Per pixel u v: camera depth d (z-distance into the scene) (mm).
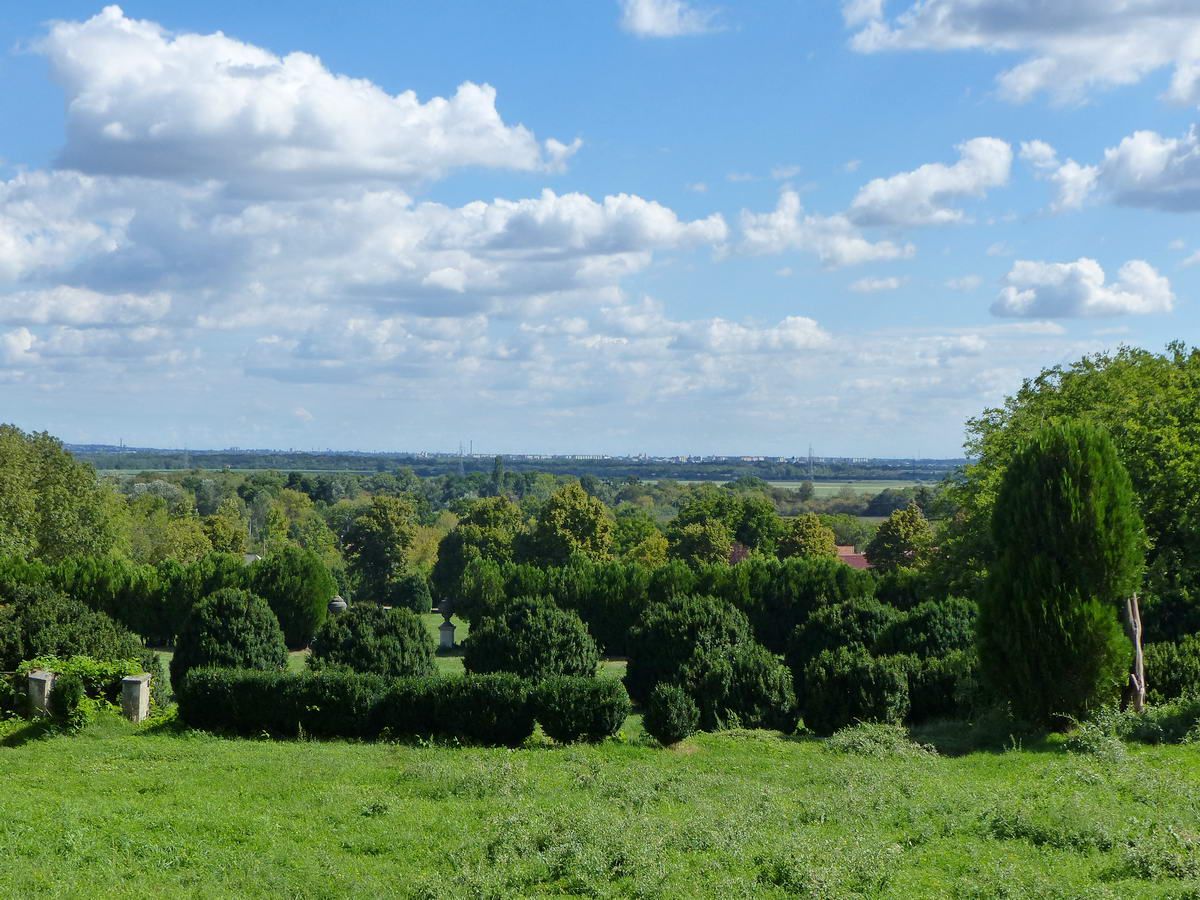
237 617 25250
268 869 10938
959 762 16859
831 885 9570
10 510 48906
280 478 157125
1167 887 9391
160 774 15484
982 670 19500
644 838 11344
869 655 22562
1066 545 18422
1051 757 16406
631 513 122812
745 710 22391
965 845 11102
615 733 19312
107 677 20391
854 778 14867
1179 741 16859
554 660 25453
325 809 13438
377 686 19578
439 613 69500
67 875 10453
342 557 93062
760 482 172500
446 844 11938
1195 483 23234
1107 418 26703
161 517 84375
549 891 10328
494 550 71562
